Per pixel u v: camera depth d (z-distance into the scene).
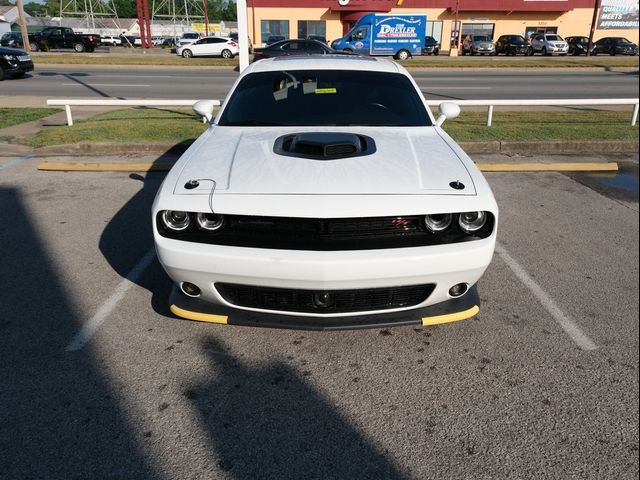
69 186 6.02
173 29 72.94
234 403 2.49
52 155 7.41
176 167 2.98
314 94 3.89
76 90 14.67
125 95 13.70
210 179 2.72
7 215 5.01
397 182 2.67
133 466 2.12
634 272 3.95
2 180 6.21
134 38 55.75
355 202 2.49
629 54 36.78
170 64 23.86
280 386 2.62
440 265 2.52
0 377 2.63
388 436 2.30
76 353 2.84
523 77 20.81
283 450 2.22
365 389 2.60
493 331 3.12
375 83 4.02
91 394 2.52
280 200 2.51
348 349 2.93
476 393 2.58
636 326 3.19
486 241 2.59
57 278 3.72
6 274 3.78
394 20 29.08
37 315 3.22
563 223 5.01
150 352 2.87
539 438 2.30
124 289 3.57
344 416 2.42
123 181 6.25
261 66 4.28
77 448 2.20
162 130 8.30
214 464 2.14
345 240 2.50
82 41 33.44
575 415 2.43
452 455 2.20
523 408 2.48
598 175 6.81
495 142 7.82
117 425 2.33
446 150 3.19
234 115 3.78
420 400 2.53
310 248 2.48
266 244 2.51
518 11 41.91
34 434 2.27
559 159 7.46
